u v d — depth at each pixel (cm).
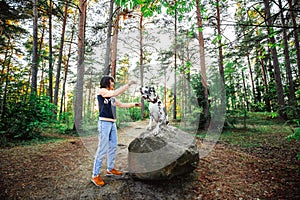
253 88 1486
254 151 438
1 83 545
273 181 277
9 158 341
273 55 887
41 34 1384
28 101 557
